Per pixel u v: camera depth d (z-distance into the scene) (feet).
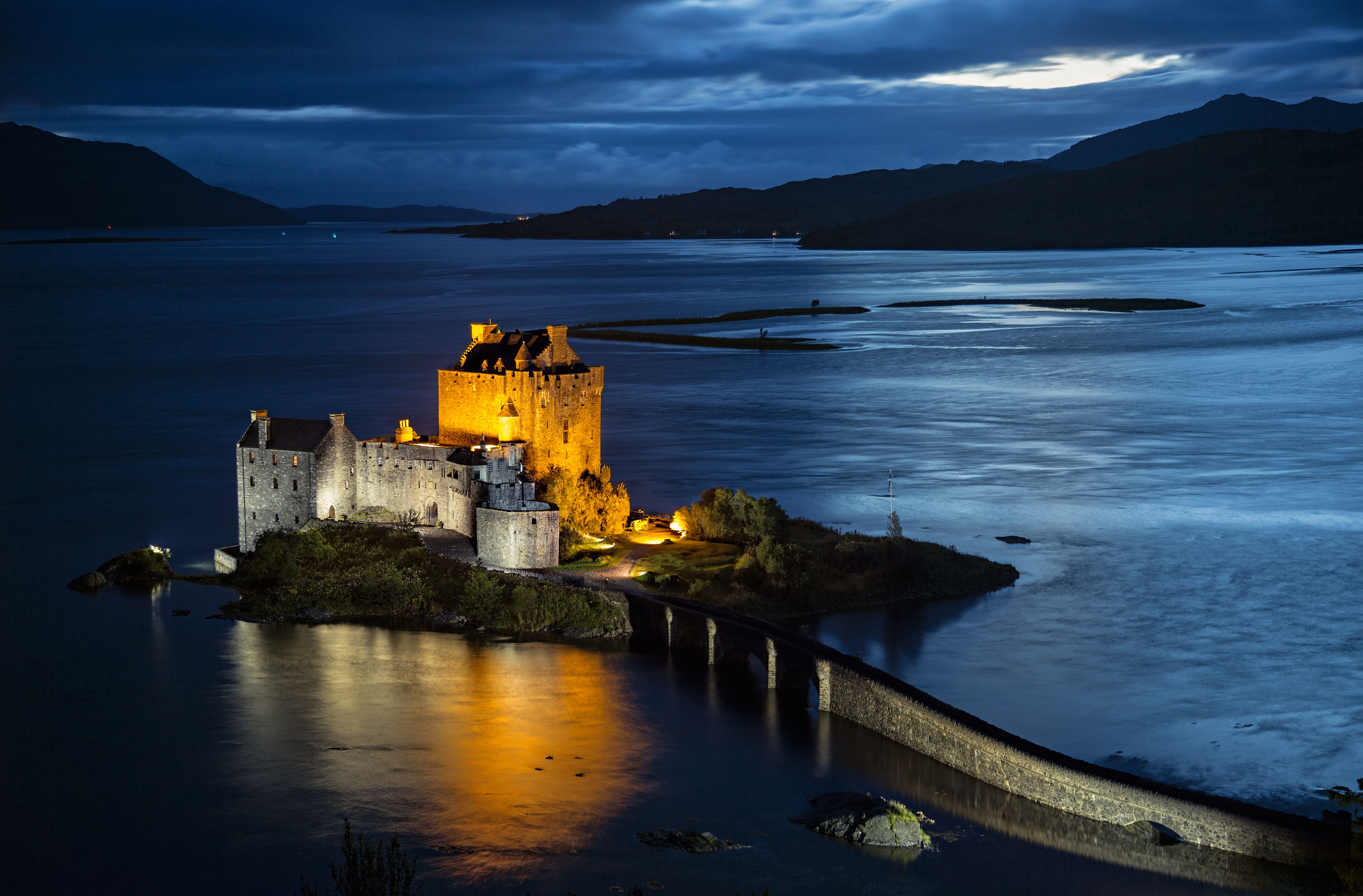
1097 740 369.50
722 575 489.26
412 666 420.36
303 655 429.38
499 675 413.39
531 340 575.38
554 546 489.67
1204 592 514.27
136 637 444.96
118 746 354.13
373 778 336.29
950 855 297.33
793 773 342.85
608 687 405.39
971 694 403.34
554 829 308.40
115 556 531.91
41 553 546.67
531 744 359.87
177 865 291.58
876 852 298.35
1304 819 295.48
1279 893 278.67
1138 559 561.02
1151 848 301.43
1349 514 643.04
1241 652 445.37
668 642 444.96
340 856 295.69
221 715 375.86
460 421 563.89
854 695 382.01
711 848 298.35
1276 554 569.23
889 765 349.82
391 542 499.10
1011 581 528.22
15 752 350.84
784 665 404.57
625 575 485.15
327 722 372.58
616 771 342.85
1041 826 312.91
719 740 364.99
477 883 280.92
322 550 490.90
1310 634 464.24
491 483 501.15
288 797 325.01
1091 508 654.94
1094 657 439.22
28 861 294.05
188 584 505.66
